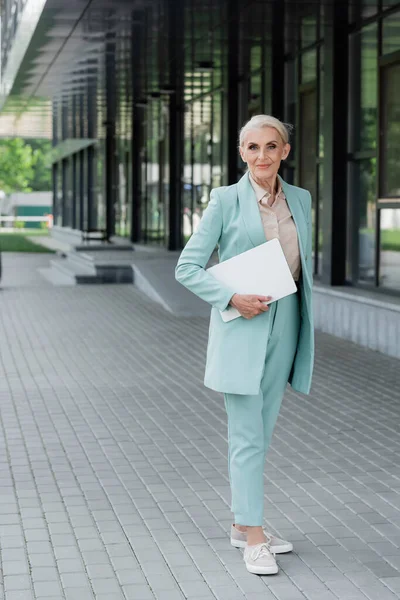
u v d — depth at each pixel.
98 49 18.16
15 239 55.47
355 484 6.73
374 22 14.27
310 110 17.22
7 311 17.67
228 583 4.90
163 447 7.81
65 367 11.81
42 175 95.75
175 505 6.23
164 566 5.14
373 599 4.70
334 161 15.09
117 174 37.62
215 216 5.14
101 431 8.40
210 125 24.47
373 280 14.50
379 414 9.05
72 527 5.80
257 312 4.96
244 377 5.01
